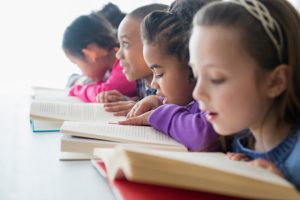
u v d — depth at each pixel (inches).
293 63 22.0
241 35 20.8
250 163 21.0
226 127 22.3
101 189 22.3
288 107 22.4
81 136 28.4
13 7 79.2
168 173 15.8
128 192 18.8
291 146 22.2
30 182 23.5
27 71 81.6
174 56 33.8
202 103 22.4
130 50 44.4
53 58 82.4
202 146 28.7
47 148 31.1
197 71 22.1
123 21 45.4
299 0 72.9
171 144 28.7
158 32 33.8
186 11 34.1
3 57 80.0
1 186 22.8
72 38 58.6
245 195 15.9
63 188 22.5
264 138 23.5
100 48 58.2
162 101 38.0
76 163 27.2
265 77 21.5
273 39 21.4
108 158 20.3
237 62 20.8
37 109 37.9
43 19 81.0
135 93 53.9
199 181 15.8
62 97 55.1
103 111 40.0
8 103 58.6
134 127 32.3
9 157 28.6
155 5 46.1
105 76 59.7
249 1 22.0
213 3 23.1
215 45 20.8
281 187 16.1
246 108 21.5
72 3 81.7
